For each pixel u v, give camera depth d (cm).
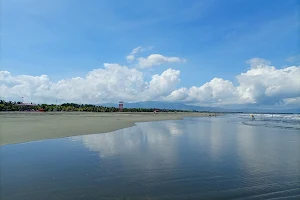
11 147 1878
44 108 12206
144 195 914
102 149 1828
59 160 1453
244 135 2852
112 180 1084
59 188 975
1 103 11500
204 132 3216
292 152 1764
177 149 1856
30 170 1234
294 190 975
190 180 1094
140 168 1284
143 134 2886
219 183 1054
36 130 2891
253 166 1350
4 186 996
